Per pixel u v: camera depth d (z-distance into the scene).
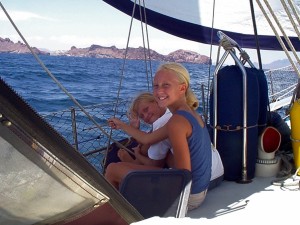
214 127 2.08
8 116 0.62
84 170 0.73
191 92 1.69
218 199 1.88
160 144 1.73
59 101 13.97
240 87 2.01
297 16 1.84
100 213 0.84
